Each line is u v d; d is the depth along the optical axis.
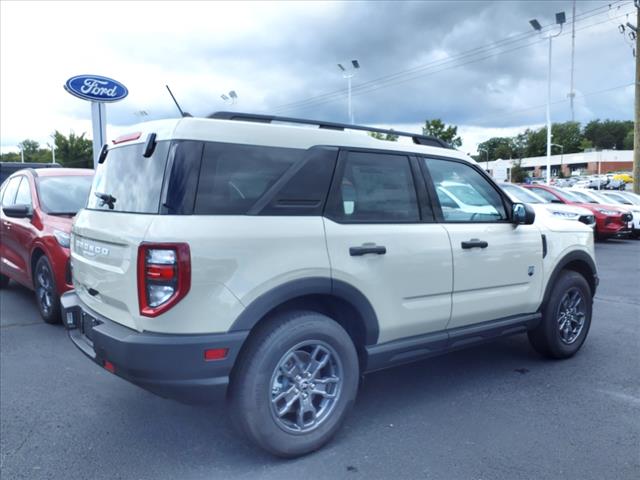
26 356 5.14
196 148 3.00
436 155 4.10
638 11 20.80
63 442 3.49
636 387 4.41
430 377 4.66
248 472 3.13
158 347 2.83
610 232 15.34
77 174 7.25
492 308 4.28
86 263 3.56
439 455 3.30
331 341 3.32
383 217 3.65
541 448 3.38
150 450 3.39
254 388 3.04
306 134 3.42
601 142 131.25
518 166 86.12
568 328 5.05
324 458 3.28
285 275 3.09
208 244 2.86
